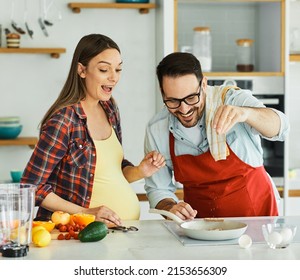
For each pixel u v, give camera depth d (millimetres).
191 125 3010
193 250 2383
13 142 4891
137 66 5293
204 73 4938
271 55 5121
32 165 2943
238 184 3117
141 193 4906
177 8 5277
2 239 2307
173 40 4867
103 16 5227
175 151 3156
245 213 3117
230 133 3068
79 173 3035
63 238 2584
